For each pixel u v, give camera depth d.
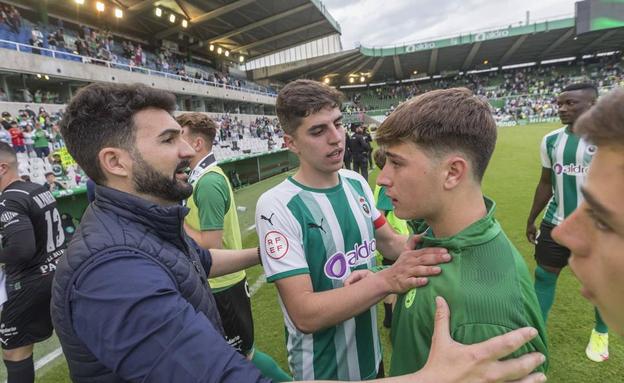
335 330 1.27
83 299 0.72
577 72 39.56
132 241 0.81
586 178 0.48
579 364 2.15
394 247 1.56
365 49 35.84
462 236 0.78
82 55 15.27
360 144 9.33
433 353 0.67
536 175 8.61
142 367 0.68
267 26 25.61
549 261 2.32
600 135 0.44
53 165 7.12
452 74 45.28
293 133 1.29
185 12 20.94
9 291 1.99
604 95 0.48
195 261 1.04
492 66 43.94
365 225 1.38
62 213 4.10
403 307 0.89
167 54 24.20
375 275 0.99
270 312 3.08
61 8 18.20
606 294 0.48
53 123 11.51
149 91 0.91
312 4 22.39
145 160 0.89
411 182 0.80
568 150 2.22
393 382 0.65
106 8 19.08
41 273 2.02
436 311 0.73
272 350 2.54
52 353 2.64
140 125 0.89
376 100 45.78
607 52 39.22
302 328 1.11
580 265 0.51
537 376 0.66
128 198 0.87
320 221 1.26
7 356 2.06
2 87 12.45
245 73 37.69
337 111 1.28
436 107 0.76
